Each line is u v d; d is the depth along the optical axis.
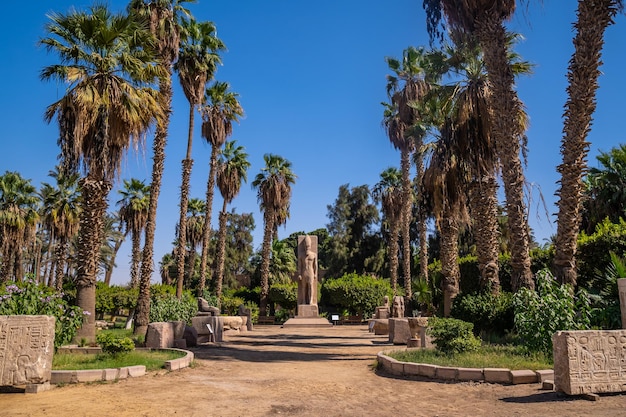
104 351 10.99
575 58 12.29
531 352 10.31
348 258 58.41
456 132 17.97
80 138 14.93
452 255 20.62
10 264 38.31
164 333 13.85
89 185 15.59
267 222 42.53
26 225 39.84
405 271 34.22
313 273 35.47
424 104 22.73
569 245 12.36
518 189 13.78
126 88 15.97
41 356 8.05
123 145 16.59
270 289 44.28
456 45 17.36
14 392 7.84
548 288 10.44
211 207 33.59
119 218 43.69
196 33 27.62
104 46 15.97
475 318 14.52
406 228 34.75
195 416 6.49
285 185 43.19
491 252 16.36
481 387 8.33
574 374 7.04
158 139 21.67
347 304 40.72
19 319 8.03
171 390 8.21
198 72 27.91
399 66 31.95
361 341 19.73
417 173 31.28
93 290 15.47
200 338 17.47
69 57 15.68
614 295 11.71
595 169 23.53
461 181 19.03
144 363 10.10
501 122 13.99
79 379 8.61
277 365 11.80
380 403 7.43
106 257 55.66
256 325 37.69
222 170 38.72
